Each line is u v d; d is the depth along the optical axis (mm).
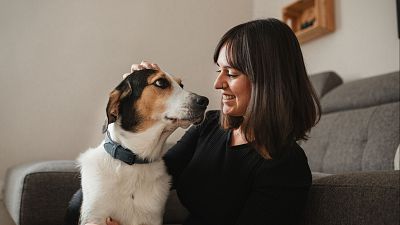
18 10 2523
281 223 898
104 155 1185
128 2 2936
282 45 987
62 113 2600
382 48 2523
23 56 2516
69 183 1366
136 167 1167
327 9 2848
